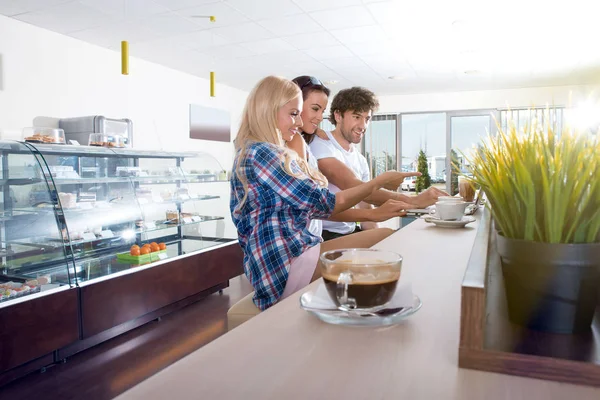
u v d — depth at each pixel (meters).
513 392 0.41
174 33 4.71
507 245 0.56
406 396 0.40
